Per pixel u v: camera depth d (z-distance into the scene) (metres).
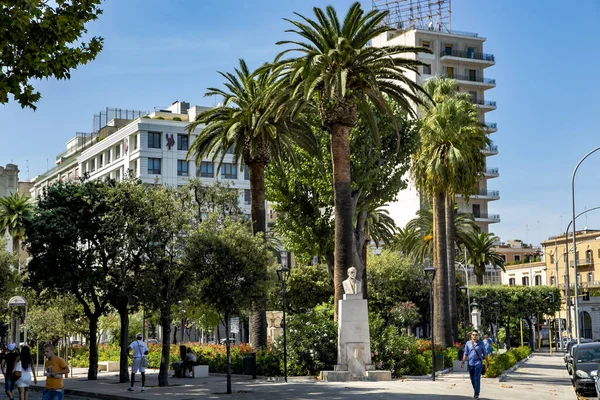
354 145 46.75
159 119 95.75
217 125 42.38
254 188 41.53
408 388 27.95
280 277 33.62
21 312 54.03
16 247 79.94
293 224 49.50
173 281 32.53
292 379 34.03
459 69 112.50
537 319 103.44
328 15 36.47
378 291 73.62
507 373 38.81
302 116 45.12
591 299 108.06
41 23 15.91
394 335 36.16
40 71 16.39
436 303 49.94
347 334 33.28
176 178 94.94
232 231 30.00
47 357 17.14
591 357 27.39
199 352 44.16
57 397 17.00
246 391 28.06
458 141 49.09
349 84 36.34
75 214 36.56
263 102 37.41
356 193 47.78
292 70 36.38
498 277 125.50
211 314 50.12
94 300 38.28
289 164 48.56
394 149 48.47
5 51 15.81
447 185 49.00
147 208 31.89
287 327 36.69
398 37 111.81
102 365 51.69
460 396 24.27
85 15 16.67
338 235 36.41
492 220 112.44
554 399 23.83
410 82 37.16
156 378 38.72
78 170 114.56
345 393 26.09
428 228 76.62
